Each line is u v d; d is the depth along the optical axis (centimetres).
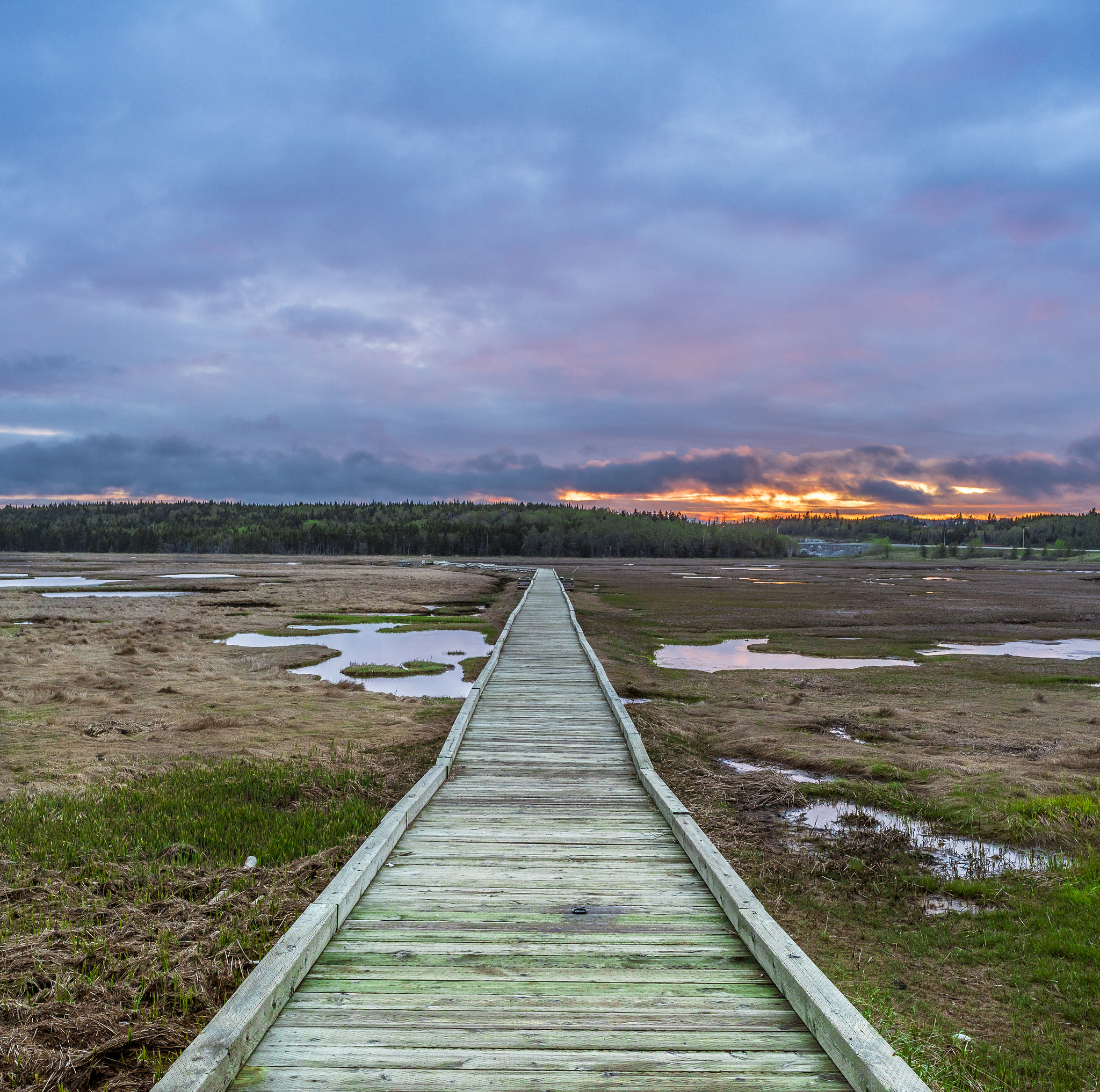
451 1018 367
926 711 1602
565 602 3781
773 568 9956
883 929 657
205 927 568
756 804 995
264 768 1080
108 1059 406
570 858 619
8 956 513
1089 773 1109
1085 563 11769
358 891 523
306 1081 315
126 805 900
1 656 2073
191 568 8056
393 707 1566
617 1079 322
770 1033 359
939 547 16775
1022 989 556
